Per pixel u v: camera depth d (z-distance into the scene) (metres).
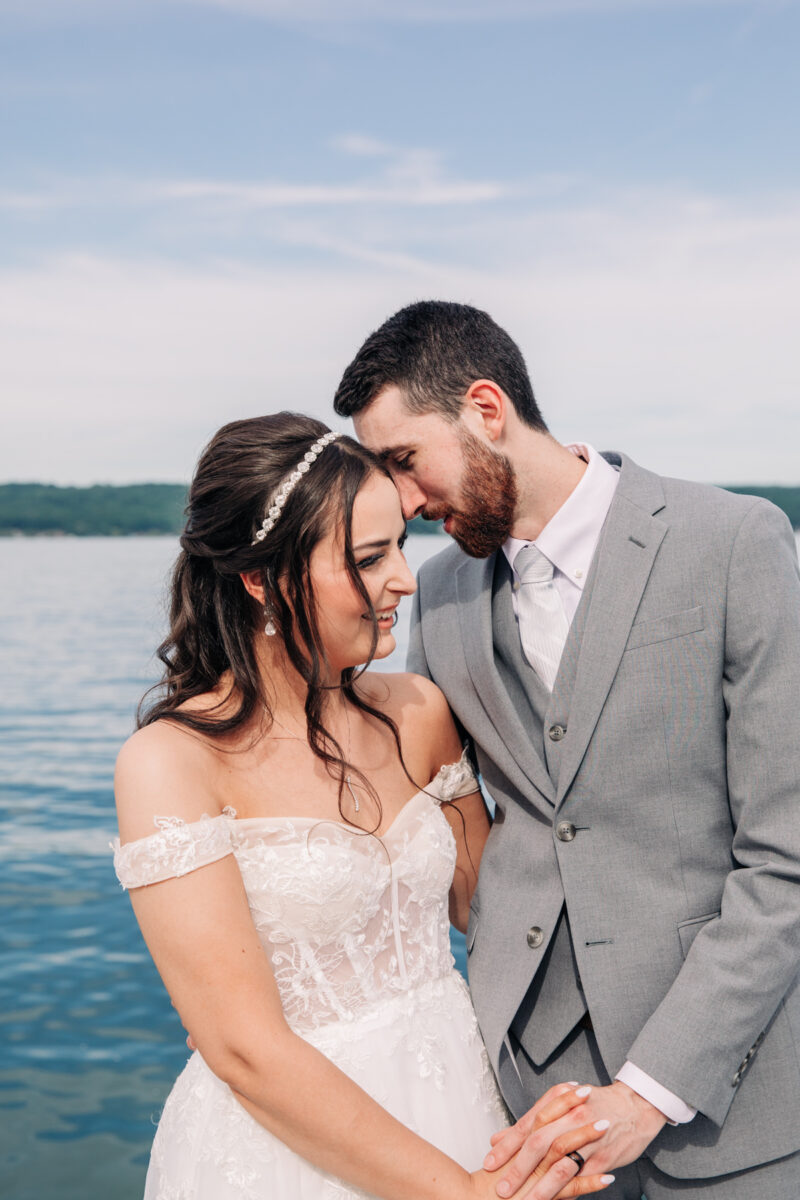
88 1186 3.73
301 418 1.80
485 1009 1.86
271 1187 1.58
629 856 1.82
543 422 1.97
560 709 1.86
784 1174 1.79
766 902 1.69
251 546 1.71
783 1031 1.80
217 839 1.60
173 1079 4.55
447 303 1.96
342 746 1.84
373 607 1.72
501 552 2.01
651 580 1.80
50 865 7.74
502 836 1.97
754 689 1.71
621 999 1.79
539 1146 1.58
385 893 1.75
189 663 1.85
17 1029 5.05
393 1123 1.55
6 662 19.98
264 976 1.56
